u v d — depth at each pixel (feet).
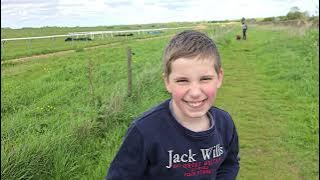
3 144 6.79
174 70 2.71
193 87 2.68
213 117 3.04
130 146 2.92
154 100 11.98
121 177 2.94
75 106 11.33
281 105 12.92
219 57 2.80
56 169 6.69
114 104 10.05
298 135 9.79
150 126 2.87
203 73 2.68
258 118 11.60
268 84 16.58
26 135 7.94
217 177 3.35
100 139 8.58
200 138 2.90
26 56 35.17
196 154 2.94
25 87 16.10
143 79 13.88
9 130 8.51
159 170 2.93
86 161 7.38
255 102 13.55
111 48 41.01
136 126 2.90
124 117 9.73
